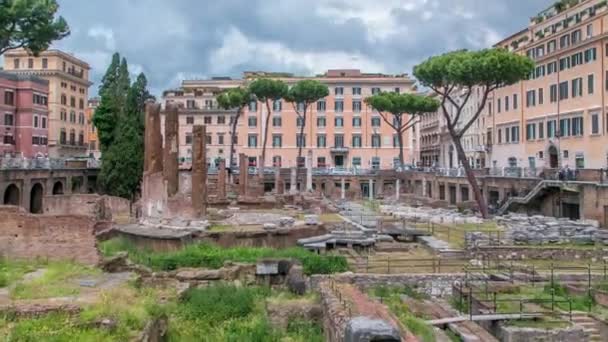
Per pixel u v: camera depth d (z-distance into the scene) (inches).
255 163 5108.3
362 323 571.8
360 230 1770.4
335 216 2249.0
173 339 895.7
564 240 1625.2
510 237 1636.3
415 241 1764.3
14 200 2596.0
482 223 2076.8
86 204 1994.3
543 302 1061.8
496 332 948.0
